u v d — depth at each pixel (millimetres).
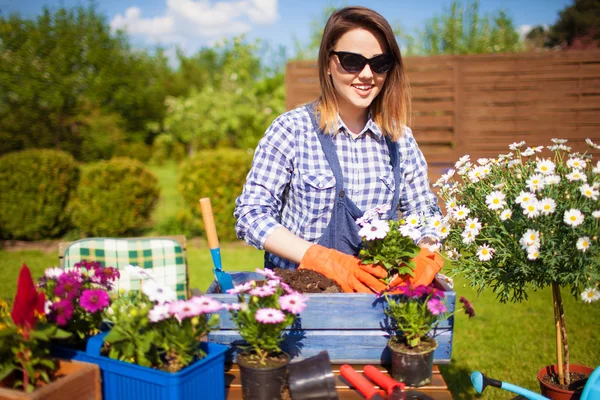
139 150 17844
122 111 17562
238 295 1341
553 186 1583
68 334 1187
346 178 1844
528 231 1464
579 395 1704
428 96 7066
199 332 1213
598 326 4184
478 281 1633
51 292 1300
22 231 7383
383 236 1501
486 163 1831
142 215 7898
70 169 7594
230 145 14891
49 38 14828
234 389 1361
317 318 1443
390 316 1443
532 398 1575
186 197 7586
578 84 6809
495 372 3414
